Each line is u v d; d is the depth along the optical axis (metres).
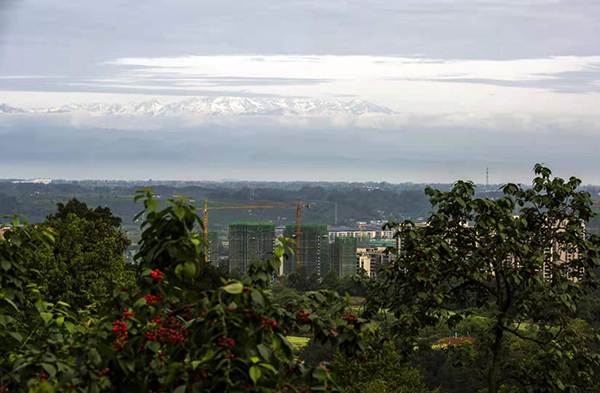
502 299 14.61
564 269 15.09
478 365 14.98
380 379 30.03
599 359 13.84
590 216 15.22
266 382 7.08
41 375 7.31
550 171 15.34
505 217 14.09
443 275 14.22
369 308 14.40
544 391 13.69
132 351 7.37
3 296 9.44
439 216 14.18
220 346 7.00
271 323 7.29
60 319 9.10
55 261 35.94
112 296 7.96
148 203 7.68
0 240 9.91
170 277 7.80
